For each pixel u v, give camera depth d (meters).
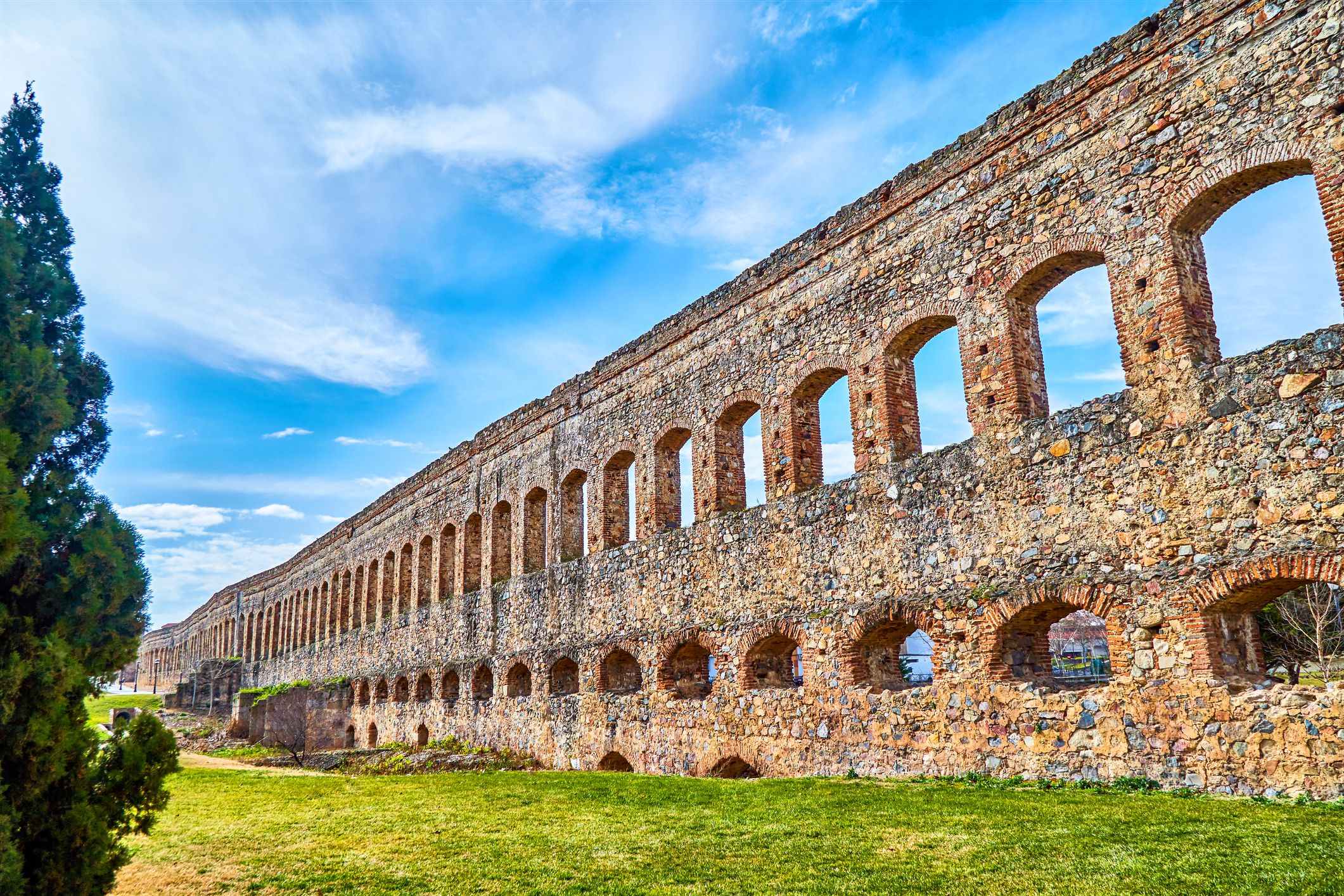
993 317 13.48
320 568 43.97
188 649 77.25
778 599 16.27
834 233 16.38
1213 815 8.94
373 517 37.53
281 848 10.78
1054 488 12.24
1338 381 9.79
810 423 17.05
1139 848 8.02
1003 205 13.60
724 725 16.98
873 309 15.47
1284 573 9.91
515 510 26.41
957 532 13.38
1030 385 13.25
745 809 11.61
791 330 17.12
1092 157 12.53
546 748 22.45
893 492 14.45
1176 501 10.95
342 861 9.91
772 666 17.23
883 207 15.47
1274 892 6.60
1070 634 34.19
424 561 32.44
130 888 9.08
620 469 22.55
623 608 20.38
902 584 14.08
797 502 16.17
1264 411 10.33
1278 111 10.66
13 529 6.91
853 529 15.02
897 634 14.74
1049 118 13.12
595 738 20.62
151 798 8.06
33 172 8.80
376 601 35.91
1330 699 9.39
